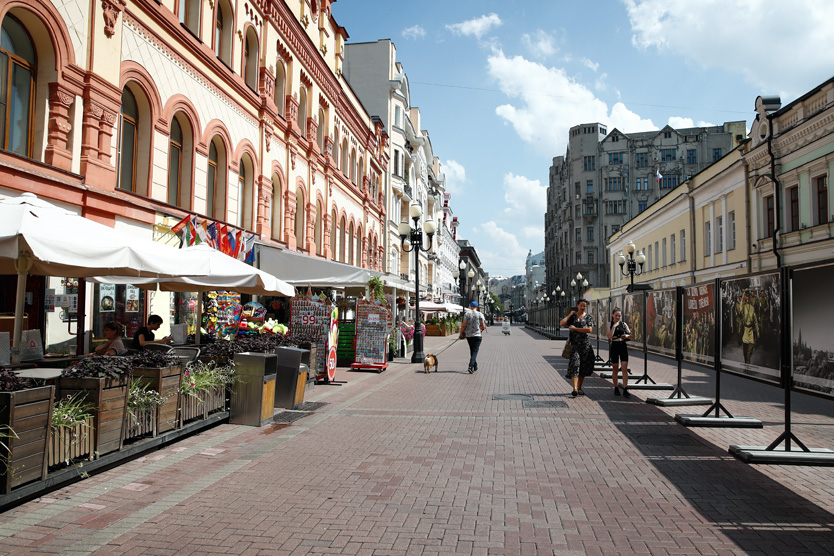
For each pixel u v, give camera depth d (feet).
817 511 15.66
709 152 260.01
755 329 23.30
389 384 42.80
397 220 144.66
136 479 18.37
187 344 41.19
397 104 142.72
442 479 18.53
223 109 51.85
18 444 15.02
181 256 25.09
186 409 24.06
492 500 16.47
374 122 121.29
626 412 31.09
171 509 15.64
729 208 94.12
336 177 87.66
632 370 55.42
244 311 50.88
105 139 35.60
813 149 70.64
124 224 37.83
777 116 77.30
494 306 438.40
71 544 13.23
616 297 53.78
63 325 33.58
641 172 265.13
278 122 64.03
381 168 125.08
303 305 44.75
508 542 13.46
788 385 20.84
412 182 165.89
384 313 52.11
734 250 91.76
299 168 72.02
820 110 68.18
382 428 26.66
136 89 40.22
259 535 13.83
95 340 36.37
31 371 20.06
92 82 34.19
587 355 37.06
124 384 19.72
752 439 24.59
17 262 21.21
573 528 14.35
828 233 67.77
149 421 21.48
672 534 13.96
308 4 75.46
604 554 12.81
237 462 20.57
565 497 16.76
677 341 33.68
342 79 91.91
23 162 29.37
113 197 35.81
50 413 16.15
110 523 14.56
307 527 14.37
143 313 41.57
